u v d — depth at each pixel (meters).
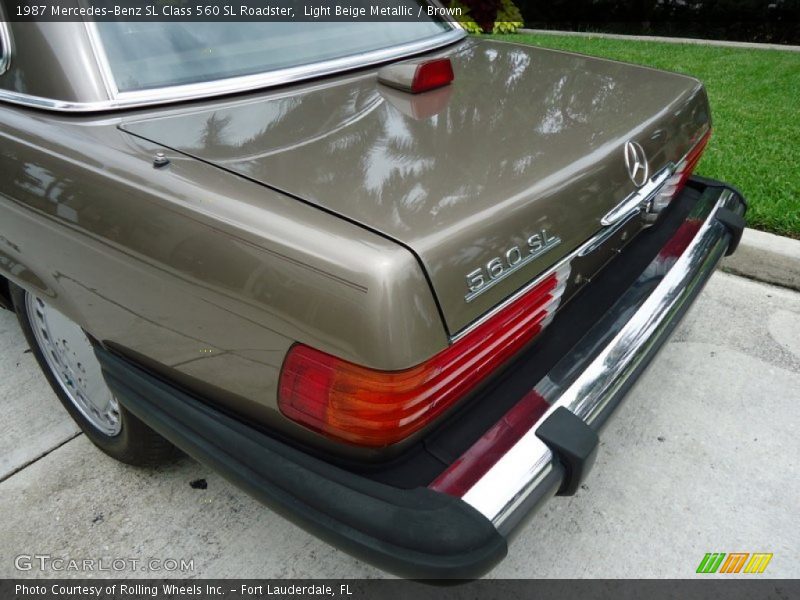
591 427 1.52
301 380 1.28
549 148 1.59
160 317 1.50
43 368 2.35
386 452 1.31
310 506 1.31
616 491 2.17
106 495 2.19
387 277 1.15
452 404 1.39
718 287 3.24
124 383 1.68
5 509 2.14
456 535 1.22
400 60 2.21
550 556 1.97
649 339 1.75
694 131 2.10
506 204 1.36
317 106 1.75
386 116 1.70
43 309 2.15
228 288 1.32
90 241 1.55
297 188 1.35
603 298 1.82
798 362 2.71
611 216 1.66
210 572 1.94
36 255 1.76
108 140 1.57
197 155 1.49
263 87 1.86
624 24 10.33
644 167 1.77
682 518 2.07
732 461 2.26
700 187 2.37
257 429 1.46
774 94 5.78
